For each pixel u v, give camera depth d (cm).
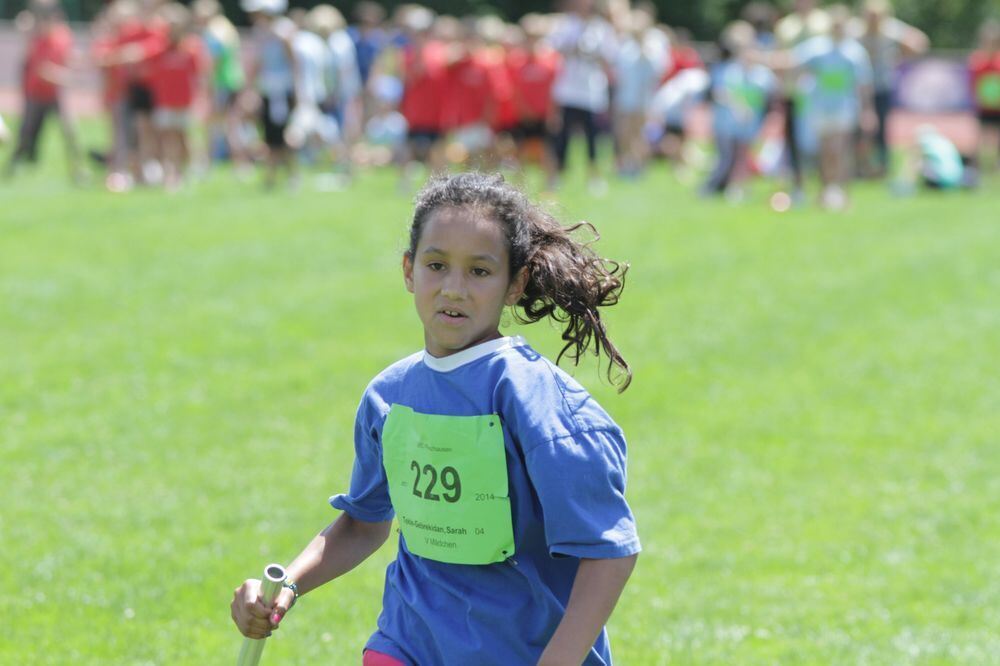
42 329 3212
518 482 975
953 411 2747
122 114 5650
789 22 5603
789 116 5422
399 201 5278
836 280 3938
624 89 6200
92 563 1883
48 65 5712
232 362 2962
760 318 3466
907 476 2352
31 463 2303
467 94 5494
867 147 6378
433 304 992
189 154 5728
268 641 1656
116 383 2788
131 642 1647
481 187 1002
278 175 6134
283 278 3800
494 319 999
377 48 6981
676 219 4906
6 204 4928
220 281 3741
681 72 6925
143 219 4659
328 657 1617
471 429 978
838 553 1992
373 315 3394
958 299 3747
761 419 2664
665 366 3012
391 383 1038
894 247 4475
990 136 6650
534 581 991
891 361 3109
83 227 4472
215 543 1969
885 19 6356
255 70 5534
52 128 7912
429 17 5650
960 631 1720
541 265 1020
